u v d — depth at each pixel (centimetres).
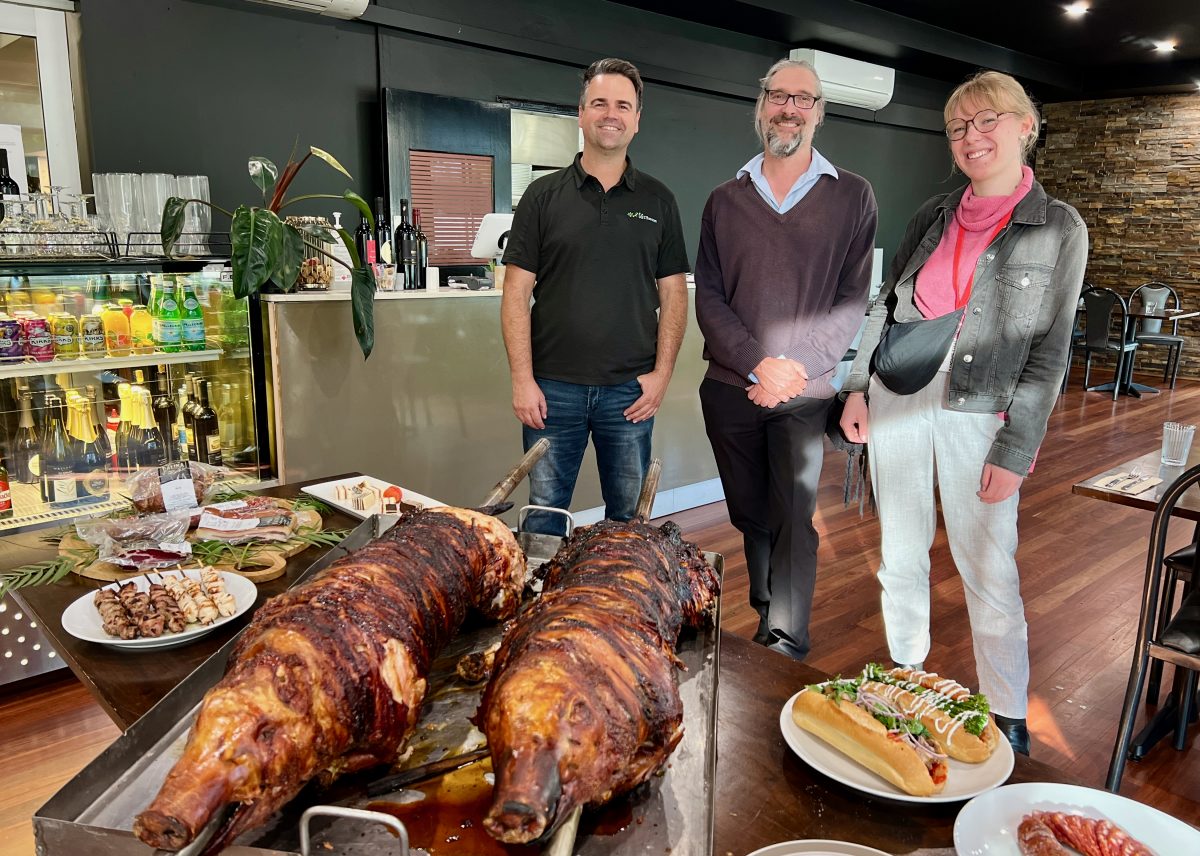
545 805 71
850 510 446
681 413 436
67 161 347
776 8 543
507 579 125
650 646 91
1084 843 86
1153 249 875
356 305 294
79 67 343
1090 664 288
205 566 151
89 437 270
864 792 96
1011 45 736
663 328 263
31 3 328
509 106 470
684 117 592
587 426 260
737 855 89
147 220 287
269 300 293
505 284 252
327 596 93
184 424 289
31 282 252
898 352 216
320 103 410
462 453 355
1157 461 259
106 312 268
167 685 116
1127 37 698
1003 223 204
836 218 240
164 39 357
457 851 82
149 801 85
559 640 86
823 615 321
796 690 118
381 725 87
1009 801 93
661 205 254
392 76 429
